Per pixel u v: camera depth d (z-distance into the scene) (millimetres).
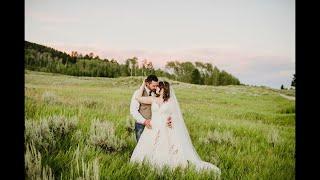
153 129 5191
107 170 4246
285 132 6707
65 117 5848
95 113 6496
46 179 3746
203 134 6395
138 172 4500
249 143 6129
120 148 5168
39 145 4574
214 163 5258
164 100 5262
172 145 5152
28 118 5844
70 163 4219
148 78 5457
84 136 5262
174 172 4684
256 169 5320
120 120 6402
